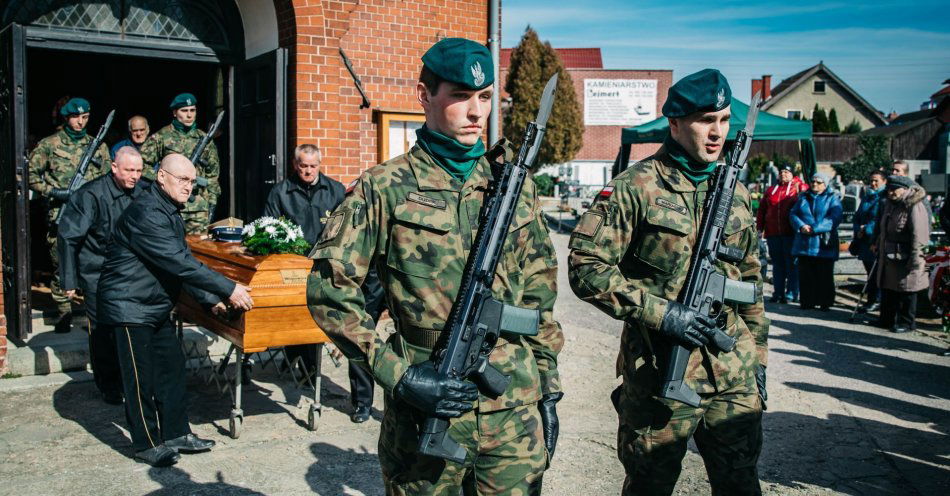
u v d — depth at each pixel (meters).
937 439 5.20
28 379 6.17
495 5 9.34
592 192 31.17
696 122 2.93
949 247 7.84
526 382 2.43
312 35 7.84
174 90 12.53
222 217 9.20
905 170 8.86
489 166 2.53
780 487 4.37
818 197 10.08
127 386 4.53
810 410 5.79
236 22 8.51
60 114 9.30
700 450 3.10
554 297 2.62
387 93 8.80
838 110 59.06
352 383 5.39
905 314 8.84
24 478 4.35
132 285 4.48
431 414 2.17
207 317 5.36
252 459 4.68
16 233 6.18
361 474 4.48
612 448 4.93
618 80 51.50
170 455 4.55
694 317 2.74
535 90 41.50
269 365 6.80
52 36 7.56
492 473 2.39
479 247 2.33
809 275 10.16
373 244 2.38
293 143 7.96
